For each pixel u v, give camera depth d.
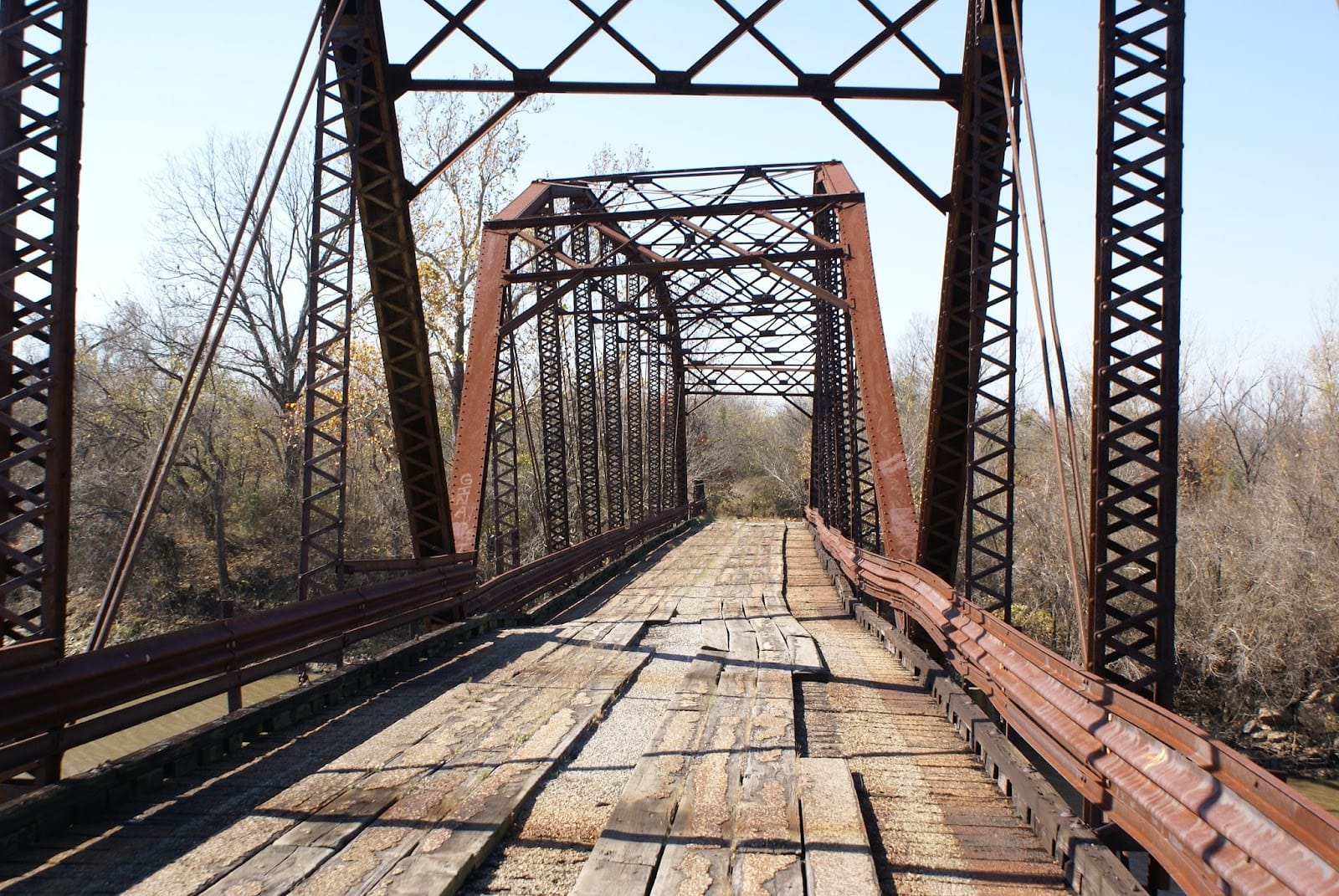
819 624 12.45
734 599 15.07
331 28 7.52
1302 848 2.56
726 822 4.24
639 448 28.41
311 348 7.71
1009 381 8.16
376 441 29.62
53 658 4.37
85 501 27.47
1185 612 21.73
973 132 8.24
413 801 4.51
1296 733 19.17
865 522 16.77
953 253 8.61
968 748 5.87
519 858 3.94
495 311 14.91
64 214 4.50
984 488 31.33
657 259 15.69
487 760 5.26
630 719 6.41
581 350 22.47
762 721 6.25
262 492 34.03
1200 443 34.84
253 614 6.22
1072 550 5.17
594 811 4.50
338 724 6.27
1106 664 4.99
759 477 67.94
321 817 4.29
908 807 4.70
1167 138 4.71
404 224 9.32
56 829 4.15
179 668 5.36
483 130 9.32
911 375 54.84
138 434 32.41
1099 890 3.39
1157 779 3.55
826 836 4.05
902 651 9.01
